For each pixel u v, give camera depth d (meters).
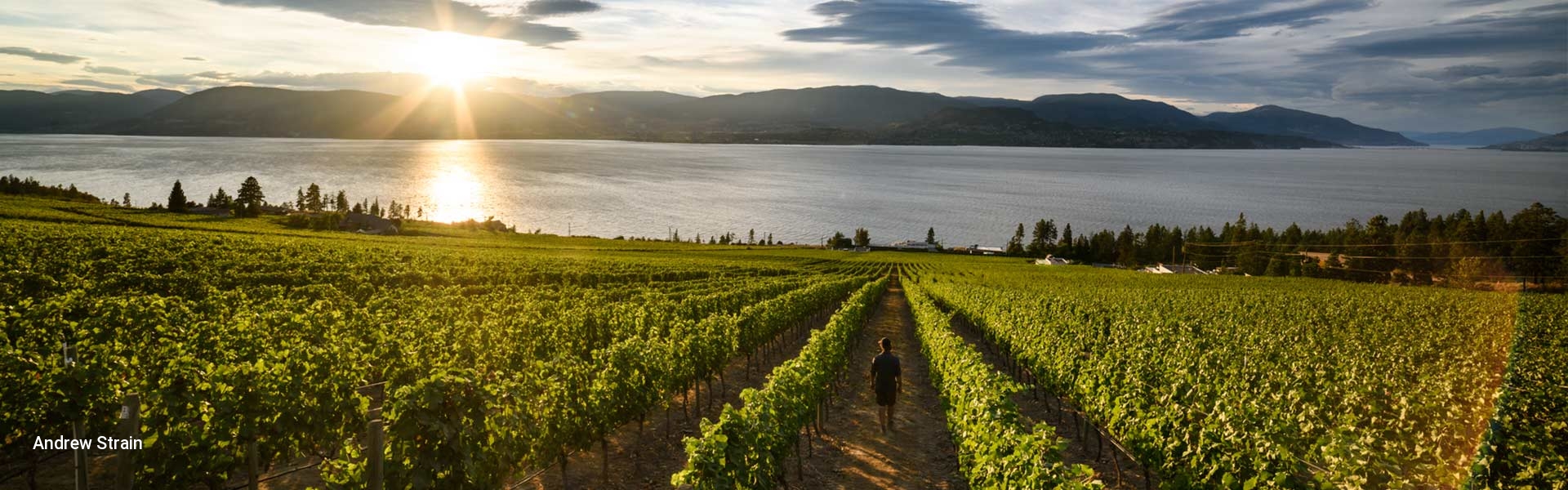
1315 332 24.06
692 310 25.03
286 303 20.22
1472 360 16.67
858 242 147.75
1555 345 20.28
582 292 33.28
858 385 18.98
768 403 9.72
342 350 11.28
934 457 12.48
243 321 12.92
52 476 8.65
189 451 7.65
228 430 7.84
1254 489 7.27
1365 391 11.41
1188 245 124.31
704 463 7.55
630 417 11.52
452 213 178.88
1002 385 10.67
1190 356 16.11
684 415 14.68
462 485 7.56
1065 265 104.19
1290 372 14.47
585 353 18.70
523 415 8.72
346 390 9.47
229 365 8.48
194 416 7.77
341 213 104.56
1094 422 12.51
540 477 10.52
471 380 7.74
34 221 57.31
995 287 46.75
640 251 94.62
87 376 7.76
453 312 21.98
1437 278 83.69
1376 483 7.17
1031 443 7.74
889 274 82.25
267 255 39.91
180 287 26.66
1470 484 8.05
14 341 12.05
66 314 13.69
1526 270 75.38
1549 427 10.03
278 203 179.38
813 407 12.43
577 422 9.97
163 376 8.35
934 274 78.62
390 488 7.10
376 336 14.27
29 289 21.11
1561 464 8.19
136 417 6.61
